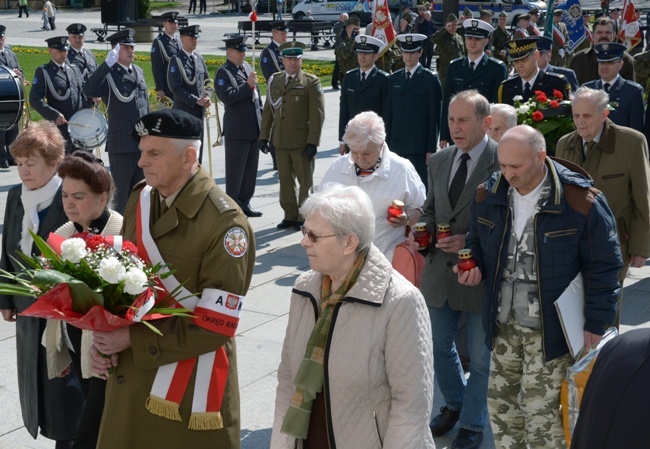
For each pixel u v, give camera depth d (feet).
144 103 33.55
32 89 37.19
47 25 133.28
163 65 39.27
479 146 15.60
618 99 25.32
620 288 13.14
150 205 11.87
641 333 7.27
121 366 11.75
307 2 124.98
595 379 7.19
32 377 14.39
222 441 11.95
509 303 13.42
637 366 6.96
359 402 10.19
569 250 12.98
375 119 16.43
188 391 11.62
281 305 23.98
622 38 60.29
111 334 11.37
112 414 11.85
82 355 13.12
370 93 32.35
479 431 16.10
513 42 26.23
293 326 10.75
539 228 13.01
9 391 18.79
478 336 15.65
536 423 13.55
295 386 10.55
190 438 11.66
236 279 11.60
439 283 15.87
